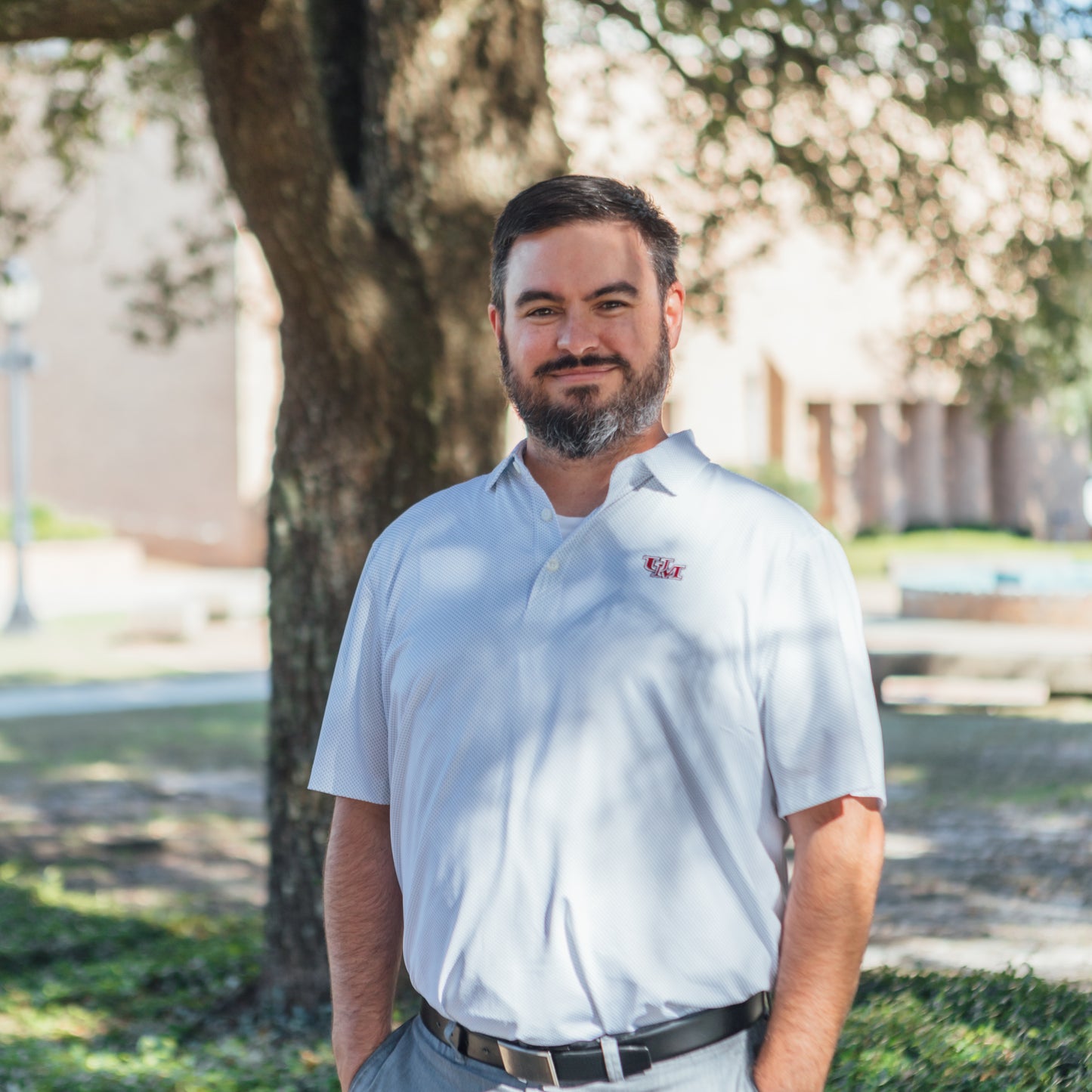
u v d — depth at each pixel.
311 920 5.04
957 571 24.59
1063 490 35.50
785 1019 1.86
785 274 31.58
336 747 2.16
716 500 1.94
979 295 8.52
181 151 9.81
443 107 4.61
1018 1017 3.57
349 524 4.85
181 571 28.19
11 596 24.30
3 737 12.76
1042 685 13.84
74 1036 5.18
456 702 1.92
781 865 1.96
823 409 33.09
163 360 28.98
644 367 2.01
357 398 4.77
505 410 5.00
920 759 10.64
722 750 1.85
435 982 1.93
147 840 9.03
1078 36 7.52
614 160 9.57
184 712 14.07
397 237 4.62
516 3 4.73
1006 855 7.49
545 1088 1.85
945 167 8.38
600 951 1.83
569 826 1.84
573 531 1.96
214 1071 4.52
